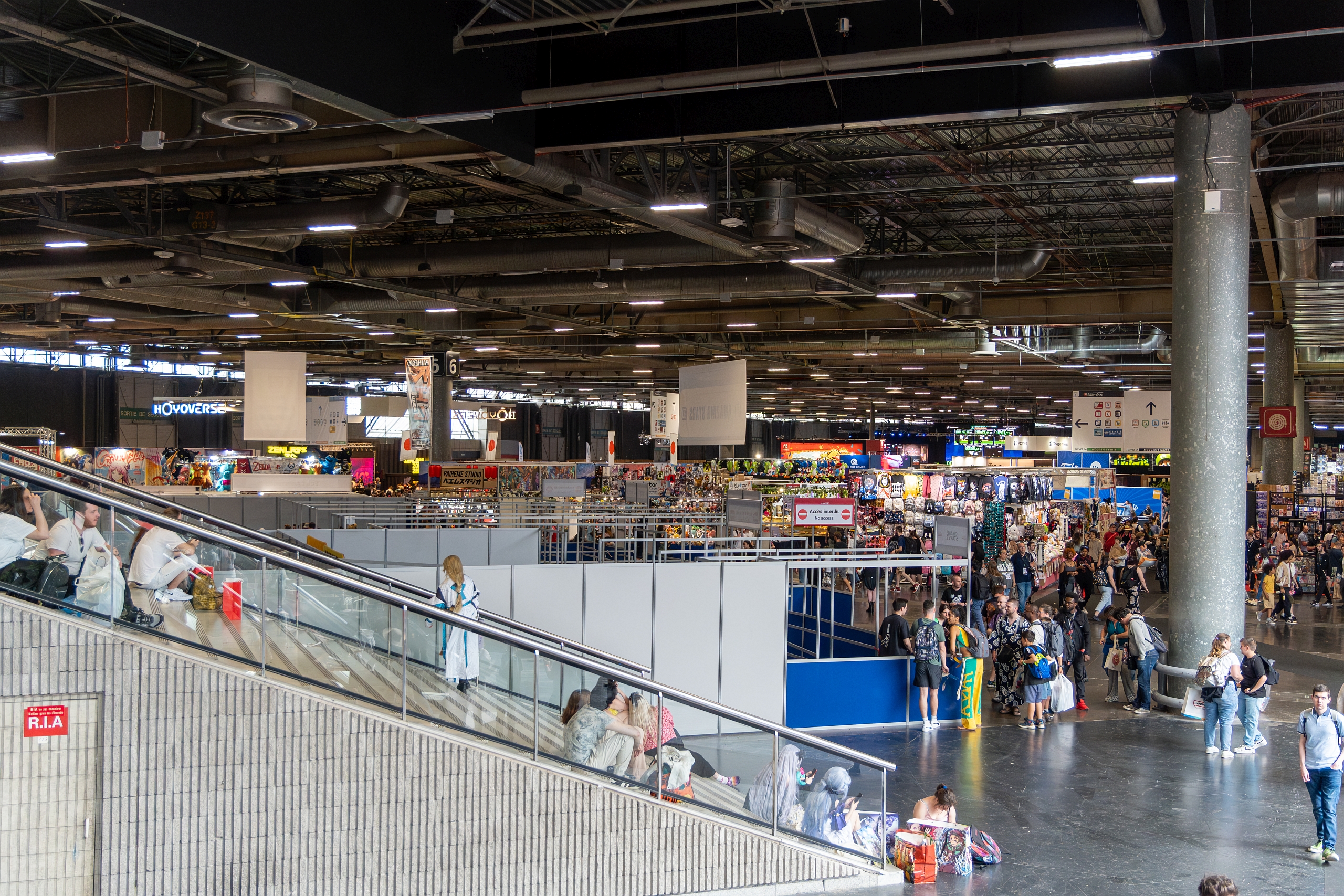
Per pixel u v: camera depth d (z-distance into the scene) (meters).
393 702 7.04
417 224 22.56
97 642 6.34
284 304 26.38
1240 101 12.13
